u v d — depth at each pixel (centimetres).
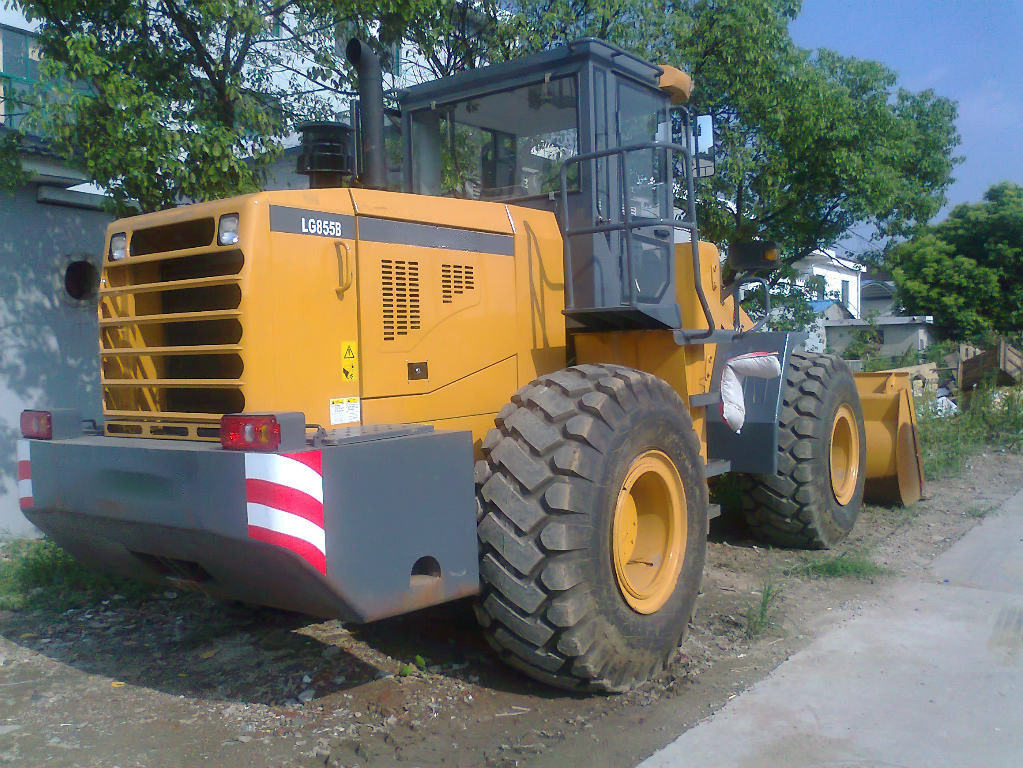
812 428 586
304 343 351
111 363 393
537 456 360
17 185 664
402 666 406
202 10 601
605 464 362
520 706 364
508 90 496
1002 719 346
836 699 365
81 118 572
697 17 1105
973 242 2762
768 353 573
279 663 417
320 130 429
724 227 1196
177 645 446
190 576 356
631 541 407
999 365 1273
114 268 389
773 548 615
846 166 1237
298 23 701
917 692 371
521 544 349
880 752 321
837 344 2583
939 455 936
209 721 357
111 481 341
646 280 519
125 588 537
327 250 361
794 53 1189
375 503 313
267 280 339
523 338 446
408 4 692
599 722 349
